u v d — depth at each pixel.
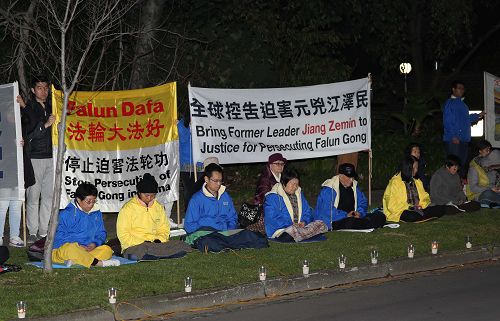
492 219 12.92
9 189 10.14
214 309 8.45
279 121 12.76
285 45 18.00
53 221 9.09
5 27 14.34
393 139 17.92
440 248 10.97
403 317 7.97
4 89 10.09
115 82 14.92
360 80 13.37
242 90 12.48
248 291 8.84
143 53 15.37
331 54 19.50
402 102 26.62
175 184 11.52
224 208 10.99
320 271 9.50
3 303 7.92
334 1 18.80
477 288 9.28
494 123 15.38
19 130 10.09
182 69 17.02
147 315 8.13
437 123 21.73
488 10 26.00
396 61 21.19
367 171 17.22
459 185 13.73
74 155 10.95
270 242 11.05
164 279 8.94
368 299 8.77
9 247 10.77
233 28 17.62
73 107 10.87
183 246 10.16
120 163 11.19
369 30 19.69
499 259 11.25
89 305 7.94
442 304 8.50
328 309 8.35
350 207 12.12
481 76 29.41
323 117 13.09
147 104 11.30
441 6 18.19
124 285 8.65
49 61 14.71
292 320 7.92
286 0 18.22
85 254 9.45
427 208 12.77
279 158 11.72
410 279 9.86
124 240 10.05
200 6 17.02
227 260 9.90
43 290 8.41
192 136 12.05
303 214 11.43
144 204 10.17
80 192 9.77
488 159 14.21
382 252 10.54
